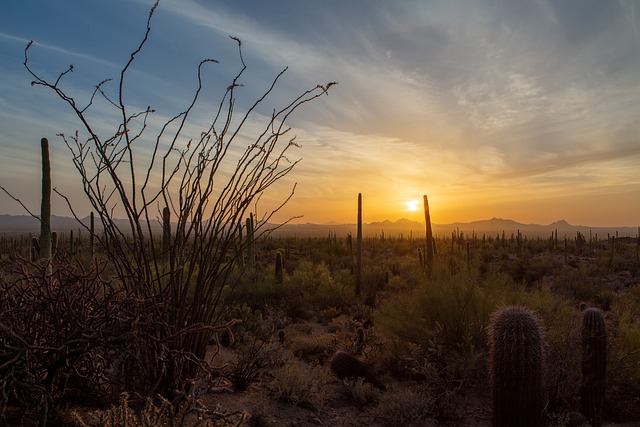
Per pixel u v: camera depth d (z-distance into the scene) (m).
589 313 6.12
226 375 5.91
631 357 7.00
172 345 4.12
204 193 4.44
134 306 3.76
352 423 5.66
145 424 2.96
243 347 7.08
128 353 3.82
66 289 3.90
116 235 4.18
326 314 13.04
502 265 28.55
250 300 12.95
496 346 5.09
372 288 16.44
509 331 5.01
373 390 6.66
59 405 3.82
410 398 5.86
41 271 3.91
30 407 3.68
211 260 4.48
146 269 4.23
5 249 40.88
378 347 8.62
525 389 4.90
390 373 7.73
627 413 6.39
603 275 26.58
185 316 4.29
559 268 27.56
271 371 6.66
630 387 6.83
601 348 5.99
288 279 14.87
